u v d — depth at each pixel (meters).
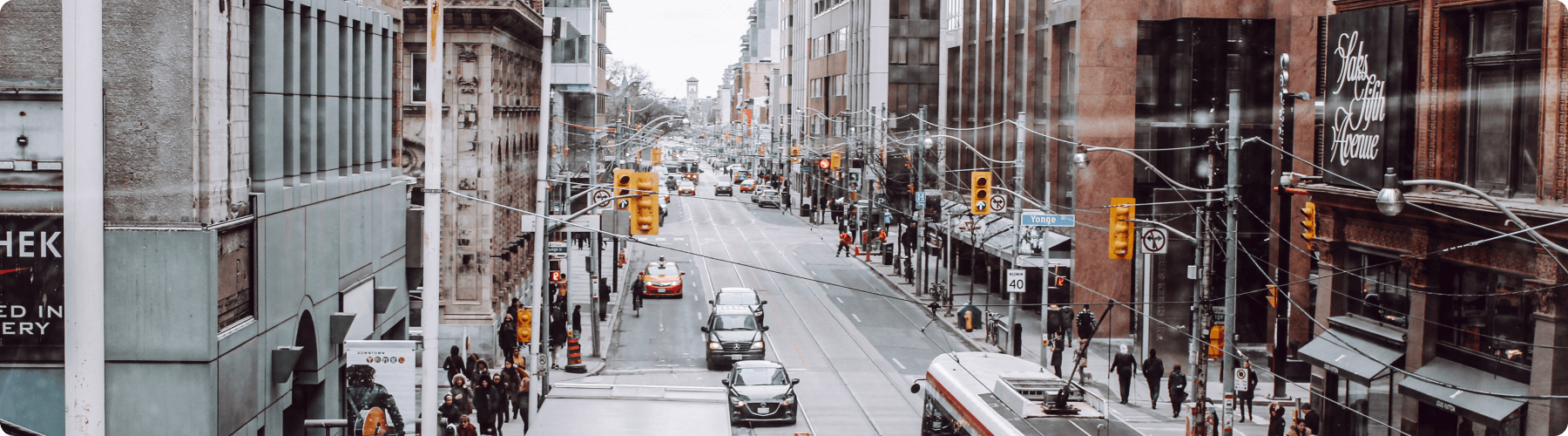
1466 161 22.34
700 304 50.84
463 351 35.22
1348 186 25.05
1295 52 33.84
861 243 73.06
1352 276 25.92
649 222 21.77
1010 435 18.58
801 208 96.00
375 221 24.97
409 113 34.66
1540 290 19.95
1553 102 19.80
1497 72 21.50
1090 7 37.62
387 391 18.61
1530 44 20.73
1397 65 23.27
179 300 16.09
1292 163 34.09
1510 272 20.92
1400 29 23.22
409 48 34.81
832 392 31.44
